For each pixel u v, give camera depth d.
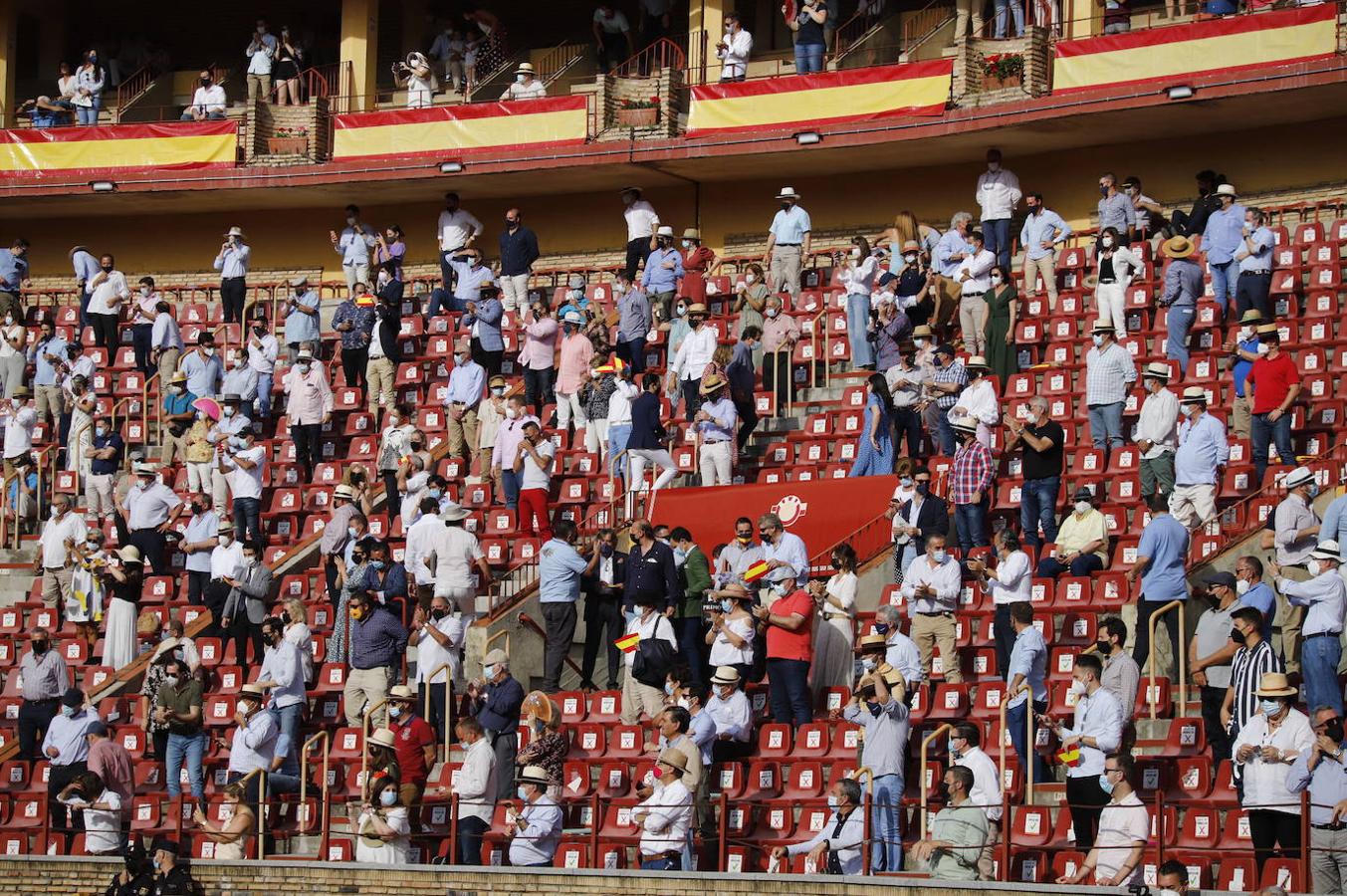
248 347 58.16
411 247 70.38
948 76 59.06
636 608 40.72
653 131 64.88
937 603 38.97
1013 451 46.88
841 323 55.56
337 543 45.72
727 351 49.47
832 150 61.16
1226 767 33.28
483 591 46.22
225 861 36.50
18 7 76.75
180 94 76.88
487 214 69.62
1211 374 48.47
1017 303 53.19
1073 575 40.50
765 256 65.19
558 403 52.81
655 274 56.75
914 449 47.38
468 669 42.78
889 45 66.31
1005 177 55.75
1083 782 32.44
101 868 38.00
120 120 76.00
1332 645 33.06
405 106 72.69
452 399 53.06
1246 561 34.59
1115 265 50.22
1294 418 44.88
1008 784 35.31
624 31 69.62
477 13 72.31
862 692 34.53
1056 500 42.53
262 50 71.31
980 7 62.88
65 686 44.94
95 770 40.12
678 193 66.75
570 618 42.00
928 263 54.78
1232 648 33.62
